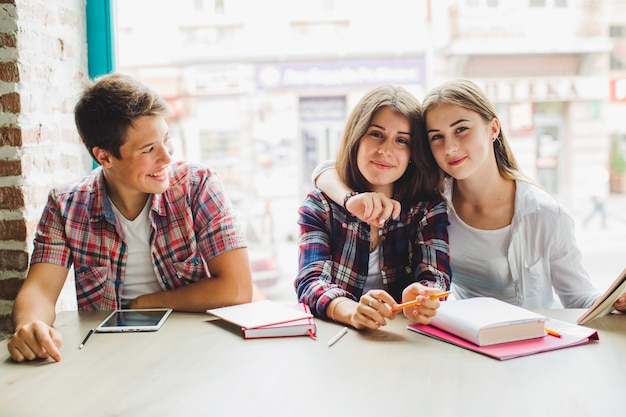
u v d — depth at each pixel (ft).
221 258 4.18
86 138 4.04
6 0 4.42
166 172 4.12
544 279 4.56
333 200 4.27
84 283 4.36
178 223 4.36
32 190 4.64
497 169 4.45
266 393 2.61
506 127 9.77
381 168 4.11
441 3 9.50
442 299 3.82
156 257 4.35
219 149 9.91
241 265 4.18
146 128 3.89
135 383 2.79
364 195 3.82
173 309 4.09
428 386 2.63
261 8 9.68
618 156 9.89
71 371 2.98
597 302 3.44
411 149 4.20
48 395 2.69
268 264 9.28
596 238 9.43
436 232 4.13
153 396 2.63
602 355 2.96
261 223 9.82
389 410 2.40
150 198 4.32
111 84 3.92
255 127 9.85
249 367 2.94
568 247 4.44
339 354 3.09
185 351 3.21
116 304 4.35
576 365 2.83
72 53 5.32
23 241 4.56
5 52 4.46
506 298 4.67
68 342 3.45
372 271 4.31
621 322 3.51
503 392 2.54
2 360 3.19
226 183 9.93
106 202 4.29
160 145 3.97
